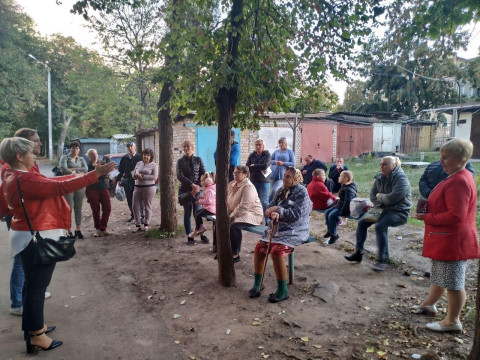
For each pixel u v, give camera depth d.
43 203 2.81
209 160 14.32
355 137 20.69
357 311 3.55
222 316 3.51
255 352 2.91
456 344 2.92
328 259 5.06
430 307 3.40
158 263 5.04
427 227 3.11
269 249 3.81
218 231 4.14
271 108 4.48
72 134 40.41
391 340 3.03
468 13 3.10
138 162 6.86
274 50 4.14
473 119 18.16
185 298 3.92
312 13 4.04
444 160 2.98
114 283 4.39
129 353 2.94
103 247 5.86
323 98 4.63
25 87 26.30
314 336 3.12
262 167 6.68
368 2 3.60
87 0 4.04
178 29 4.08
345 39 3.98
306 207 3.99
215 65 3.63
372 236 6.08
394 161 4.50
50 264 2.88
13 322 3.47
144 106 15.53
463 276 3.00
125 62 11.40
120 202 10.37
